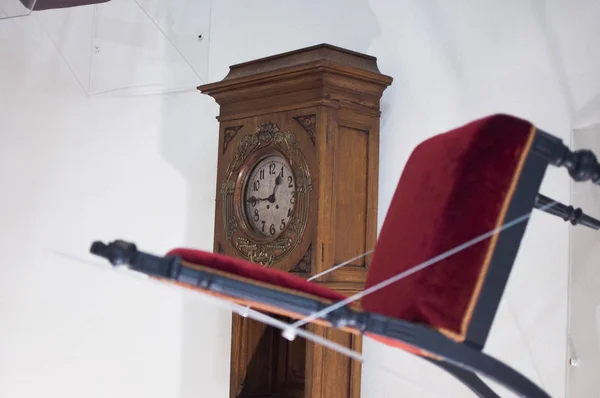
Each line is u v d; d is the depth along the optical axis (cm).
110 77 347
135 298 332
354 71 238
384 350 253
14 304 360
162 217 326
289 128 244
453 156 128
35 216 360
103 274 341
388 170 257
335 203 238
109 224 342
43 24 366
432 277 124
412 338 118
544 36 221
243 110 260
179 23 328
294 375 262
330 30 279
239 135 260
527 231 219
